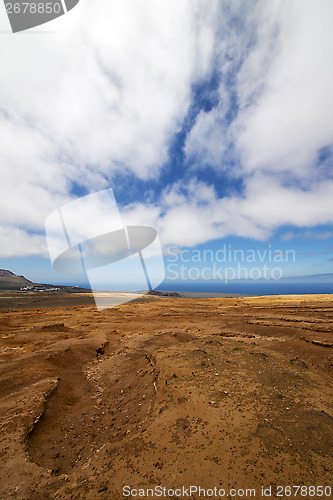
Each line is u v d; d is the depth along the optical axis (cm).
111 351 1112
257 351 759
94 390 705
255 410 412
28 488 297
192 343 897
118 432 466
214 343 858
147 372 709
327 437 333
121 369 854
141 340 1212
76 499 261
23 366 782
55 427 489
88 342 1137
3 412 499
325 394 487
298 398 457
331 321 1177
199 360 677
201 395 477
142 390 611
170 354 770
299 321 1258
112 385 730
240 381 533
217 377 559
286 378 548
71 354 950
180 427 383
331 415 396
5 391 621
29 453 380
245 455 303
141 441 363
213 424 379
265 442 326
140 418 480
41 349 1025
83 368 870
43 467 344
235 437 341
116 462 322
